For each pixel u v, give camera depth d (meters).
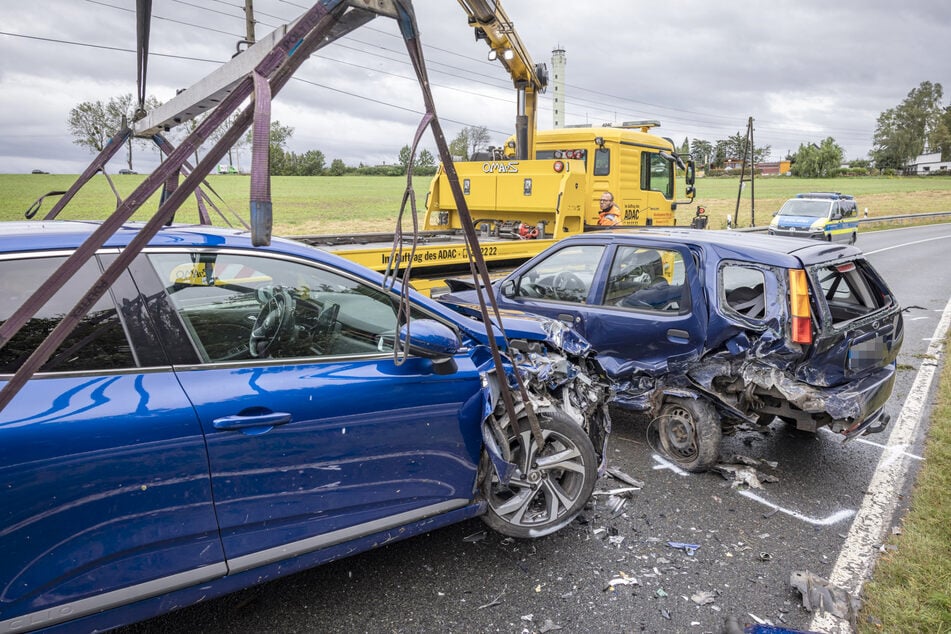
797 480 4.28
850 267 4.50
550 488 3.26
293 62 1.91
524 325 3.62
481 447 3.12
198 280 2.46
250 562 2.45
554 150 10.53
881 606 2.89
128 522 2.15
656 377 4.58
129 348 2.25
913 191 77.56
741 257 4.27
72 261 1.72
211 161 1.84
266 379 2.47
